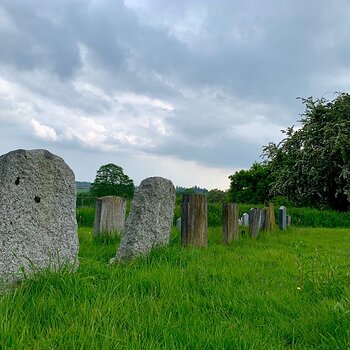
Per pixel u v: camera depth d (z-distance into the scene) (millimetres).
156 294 4875
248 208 23156
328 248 11172
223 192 53438
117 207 11188
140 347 3230
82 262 5984
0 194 4562
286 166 34938
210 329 3893
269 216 16469
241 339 3662
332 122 32969
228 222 10773
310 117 35062
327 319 4238
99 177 35875
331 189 34094
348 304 4566
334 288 5398
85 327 3393
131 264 6348
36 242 4898
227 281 5828
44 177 5047
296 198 35312
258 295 5148
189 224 8898
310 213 24875
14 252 4613
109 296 4277
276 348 3670
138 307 4223
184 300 4668
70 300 4105
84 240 9516
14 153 4750
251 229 13000
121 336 3393
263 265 7434
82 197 22469
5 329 3115
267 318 4445
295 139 35188
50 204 5113
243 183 48344
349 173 30328
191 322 4012
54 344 3119
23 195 4777
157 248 7414
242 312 4582
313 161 32938
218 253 8531
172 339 3494
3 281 4395
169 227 8172
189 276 5820
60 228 5242
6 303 3680
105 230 10742
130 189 36281
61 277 4570
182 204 8969
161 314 4070
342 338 3818
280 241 12461
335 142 30406
